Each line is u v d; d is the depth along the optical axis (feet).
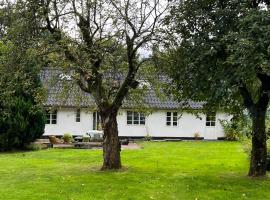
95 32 58.95
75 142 116.67
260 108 59.41
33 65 58.90
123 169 66.69
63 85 63.31
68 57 56.49
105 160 66.59
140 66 63.98
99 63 59.00
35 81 78.43
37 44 56.29
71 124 134.82
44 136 133.59
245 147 83.35
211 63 53.72
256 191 51.93
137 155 88.99
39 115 98.12
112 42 58.95
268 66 43.91
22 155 88.58
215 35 53.06
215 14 53.57
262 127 60.23
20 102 94.68
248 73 47.39
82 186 53.47
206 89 55.06
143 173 63.46
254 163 61.31
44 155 88.74
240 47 45.60
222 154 93.50
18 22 55.62
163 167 71.15
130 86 63.31
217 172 66.33
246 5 51.60
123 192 50.49
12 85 59.31
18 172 64.85
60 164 74.13
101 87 63.10
